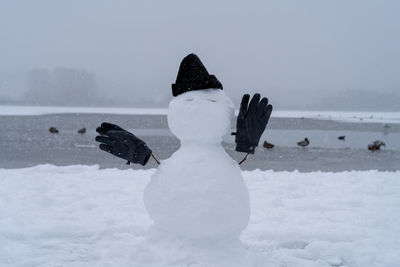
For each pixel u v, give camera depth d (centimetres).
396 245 495
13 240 511
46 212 629
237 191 385
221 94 413
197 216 369
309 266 440
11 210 633
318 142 2942
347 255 470
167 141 2750
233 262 380
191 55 418
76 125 4703
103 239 519
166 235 397
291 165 1605
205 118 390
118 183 863
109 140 408
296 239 523
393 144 2845
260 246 498
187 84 409
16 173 980
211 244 387
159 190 388
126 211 643
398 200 722
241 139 401
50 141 2573
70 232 537
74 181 881
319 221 595
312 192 791
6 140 2609
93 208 663
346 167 1569
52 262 443
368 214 631
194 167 384
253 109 400
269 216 616
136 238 516
